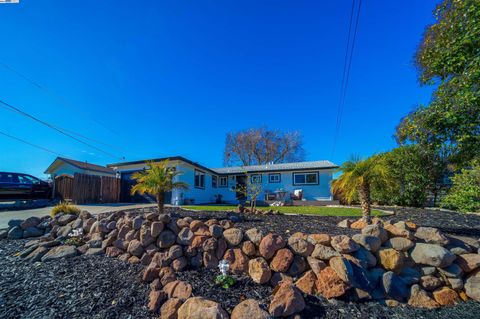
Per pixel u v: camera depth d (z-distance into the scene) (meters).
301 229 3.77
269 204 13.29
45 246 3.75
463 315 2.27
